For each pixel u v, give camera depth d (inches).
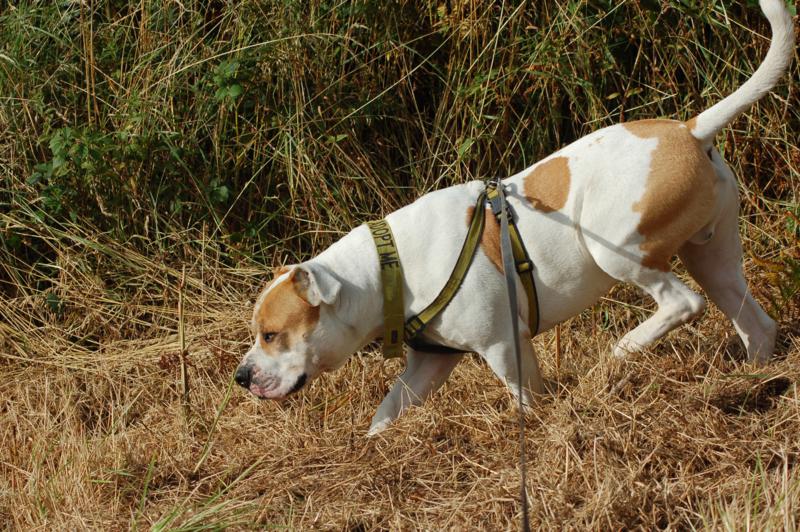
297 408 156.9
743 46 187.5
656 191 127.7
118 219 196.2
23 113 201.2
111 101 205.5
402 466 129.4
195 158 201.3
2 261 198.5
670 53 191.8
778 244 180.9
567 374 154.6
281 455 140.6
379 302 135.0
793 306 160.2
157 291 196.2
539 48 187.0
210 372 175.0
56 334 190.4
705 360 146.2
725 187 133.7
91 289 194.1
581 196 131.7
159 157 197.9
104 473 138.8
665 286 134.1
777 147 188.5
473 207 134.1
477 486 122.9
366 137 204.7
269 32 202.1
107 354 185.5
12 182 200.1
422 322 133.5
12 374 183.0
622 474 117.4
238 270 194.1
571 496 115.3
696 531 106.6
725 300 144.0
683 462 120.4
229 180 201.6
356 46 203.6
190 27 206.1
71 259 196.1
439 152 198.5
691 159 128.3
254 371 135.3
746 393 135.2
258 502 126.8
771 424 127.9
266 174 201.8
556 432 127.0
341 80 199.8
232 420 157.9
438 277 131.8
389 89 198.7
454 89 197.6
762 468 115.2
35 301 194.1
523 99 195.8
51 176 193.2
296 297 132.9
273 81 203.3
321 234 195.9
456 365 151.5
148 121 196.2
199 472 140.6
